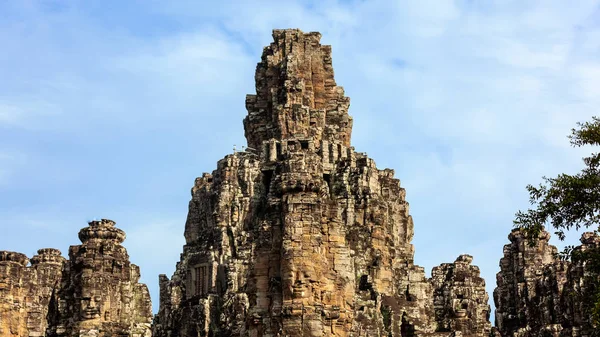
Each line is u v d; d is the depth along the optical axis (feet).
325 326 366.22
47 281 540.52
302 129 559.79
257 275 375.45
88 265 420.36
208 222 634.02
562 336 537.24
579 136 351.87
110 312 418.51
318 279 368.68
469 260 605.31
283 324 363.97
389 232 558.97
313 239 371.76
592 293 372.79
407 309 526.16
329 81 587.68
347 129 581.53
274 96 576.61
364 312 469.98
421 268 556.10
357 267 513.04
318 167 383.45
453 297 575.79
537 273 610.65
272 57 591.37
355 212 539.70
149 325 449.06
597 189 345.10
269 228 377.50
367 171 551.18
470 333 569.64
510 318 613.93
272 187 382.42
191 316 586.86
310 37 594.24
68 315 419.13
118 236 430.20
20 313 502.38
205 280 613.52
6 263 501.15
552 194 348.18
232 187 624.18
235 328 491.72
